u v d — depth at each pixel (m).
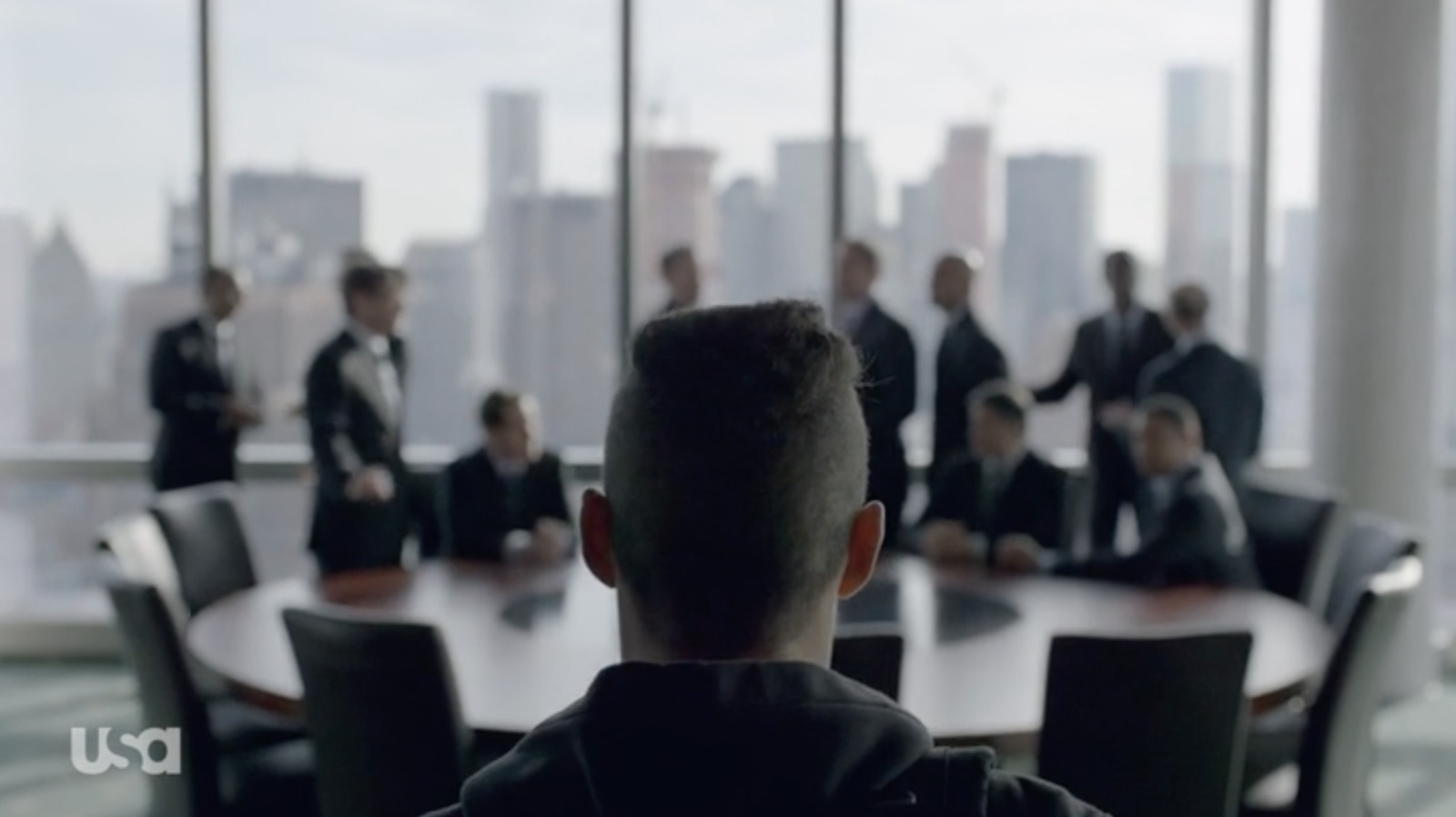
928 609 3.91
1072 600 4.03
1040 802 0.90
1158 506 4.50
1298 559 4.54
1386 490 6.12
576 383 6.88
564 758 0.90
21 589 6.95
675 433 0.94
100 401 6.94
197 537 4.45
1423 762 5.45
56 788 5.16
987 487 5.06
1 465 6.92
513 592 4.15
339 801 2.99
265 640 3.55
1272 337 6.73
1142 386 6.00
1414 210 6.05
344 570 4.95
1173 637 2.81
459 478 4.99
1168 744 2.85
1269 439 6.76
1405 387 6.10
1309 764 3.30
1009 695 3.05
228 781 3.52
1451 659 6.66
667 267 6.32
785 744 0.87
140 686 3.51
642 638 0.96
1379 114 6.03
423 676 2.84
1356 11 6.03
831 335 0.99
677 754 0.87
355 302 5.17
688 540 0.94
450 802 2.88
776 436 0.94
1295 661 3.35
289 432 6.84
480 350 6.89
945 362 5.99
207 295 6.12
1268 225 6.65
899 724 0.90
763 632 0.94
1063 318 6.78
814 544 0.95
